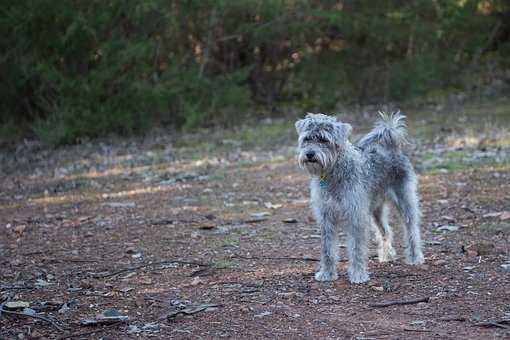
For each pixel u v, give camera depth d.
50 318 7.38
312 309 7.44
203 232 11.04
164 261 9.50
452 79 29.67
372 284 8.25
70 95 21.56
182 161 17.73
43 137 20.78
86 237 11.09
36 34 21.14
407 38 26.73
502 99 26.23
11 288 8.52
